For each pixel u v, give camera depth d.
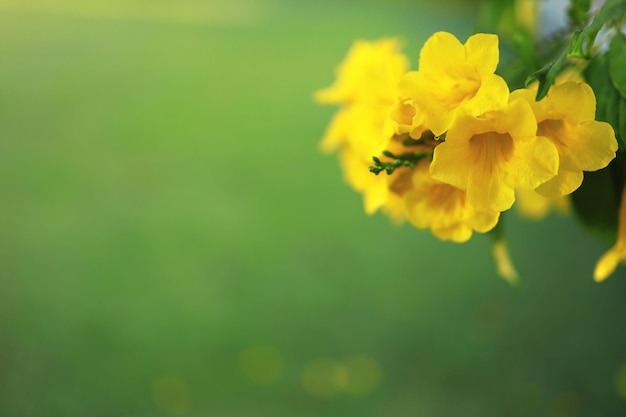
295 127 4.33
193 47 5.61
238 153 3.99
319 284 2.88
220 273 2.92
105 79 4.86
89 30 5.75
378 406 2.29
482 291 2.83
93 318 2.59
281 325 2.63
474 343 2.55
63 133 4.07
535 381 2.37
